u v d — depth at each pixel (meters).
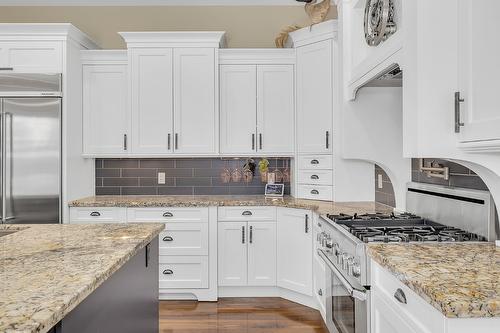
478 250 1.55
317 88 3.47
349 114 2.80
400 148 2.79
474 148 1.35
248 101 3.76
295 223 3.27
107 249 1.56
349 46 2.76
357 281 1.73
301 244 3.22
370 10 2.22
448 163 2.15
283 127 3.76
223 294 3.52
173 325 2.91
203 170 4.09
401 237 1.80
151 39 3.68
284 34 3.78
